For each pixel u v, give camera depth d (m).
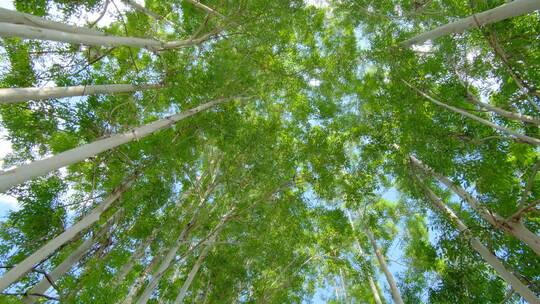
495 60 6.23
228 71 7.71
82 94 5.34
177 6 9.05
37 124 6.13
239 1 7.88
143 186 6.55
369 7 8.63
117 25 8.81
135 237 7.08
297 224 9.05
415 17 8.10
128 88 6.48
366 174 8.74
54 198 6.43
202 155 9.73
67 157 4.20
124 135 5.28
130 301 6.01
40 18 4.95
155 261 6.95
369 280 10.98
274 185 8.23
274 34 8.52
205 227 8.36
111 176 6.96
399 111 7.25
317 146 8.68
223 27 7.81
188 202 9.35
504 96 6.51
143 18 8.85
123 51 8.50
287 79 10.09
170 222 7.16
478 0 5.90
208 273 9.23
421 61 7.52
